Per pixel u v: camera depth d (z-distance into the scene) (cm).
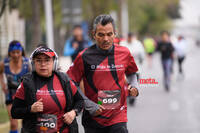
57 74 915
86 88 1072
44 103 891
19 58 1471
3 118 2033
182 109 2522
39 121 894
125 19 8875
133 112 2403
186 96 3128
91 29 1074
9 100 1484
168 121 2127
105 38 1035
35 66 899
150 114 2336
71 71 1073
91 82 1062
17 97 900
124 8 8844
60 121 907
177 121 2130
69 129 922
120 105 1076
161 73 4947
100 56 1062
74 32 2417
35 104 877
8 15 2969
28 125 901
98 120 1067
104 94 1060
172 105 2675
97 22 1038
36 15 3481
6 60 1473
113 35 1046
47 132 894
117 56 1069
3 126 1855
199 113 2369
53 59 911
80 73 1072
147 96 3112
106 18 1034
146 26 14888
